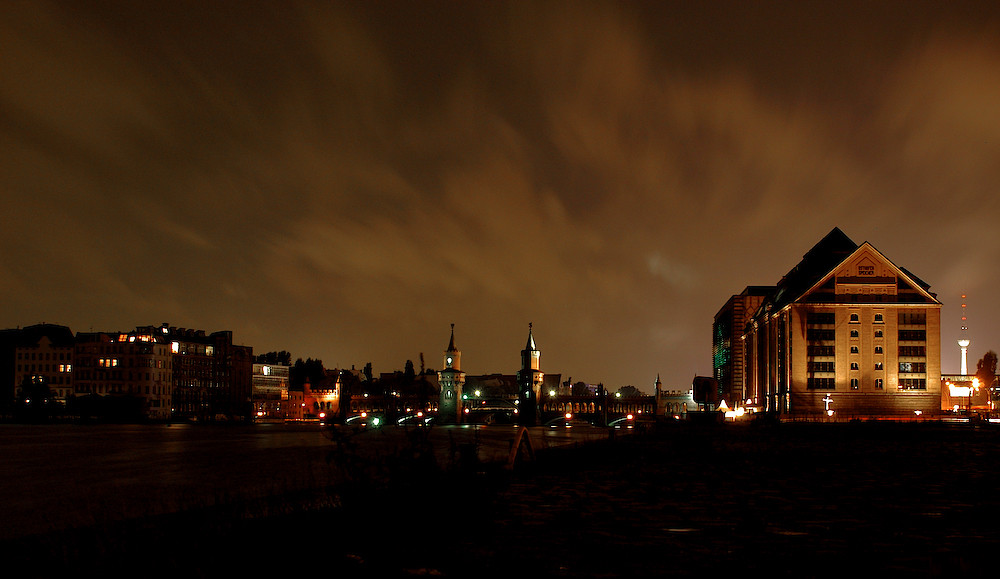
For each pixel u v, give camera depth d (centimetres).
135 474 4838
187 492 3703
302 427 15538
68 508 3173
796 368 15550
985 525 1956
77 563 1388
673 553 1566
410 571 1369
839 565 1460
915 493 2695
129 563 1361
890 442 6519
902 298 15562
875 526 1930
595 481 3022
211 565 1344
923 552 1590
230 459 6153
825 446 5875
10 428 13262
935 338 15438
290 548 1470
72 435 10812
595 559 1500
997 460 4412
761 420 12200
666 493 2633
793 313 15650
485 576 1352
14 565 1423
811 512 2186
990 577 1370
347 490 1755
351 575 1324
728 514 2133
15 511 3119
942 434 8162
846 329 15562
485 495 2208
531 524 1912
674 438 7106
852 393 15425
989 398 18800
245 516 1798
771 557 1534
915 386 15388
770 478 3247
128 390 19788
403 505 1747
